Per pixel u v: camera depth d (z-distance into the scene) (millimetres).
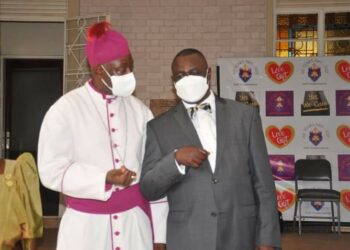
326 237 6488
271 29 7375
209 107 2264
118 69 2162
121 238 2129
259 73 7230
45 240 6262
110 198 2131
